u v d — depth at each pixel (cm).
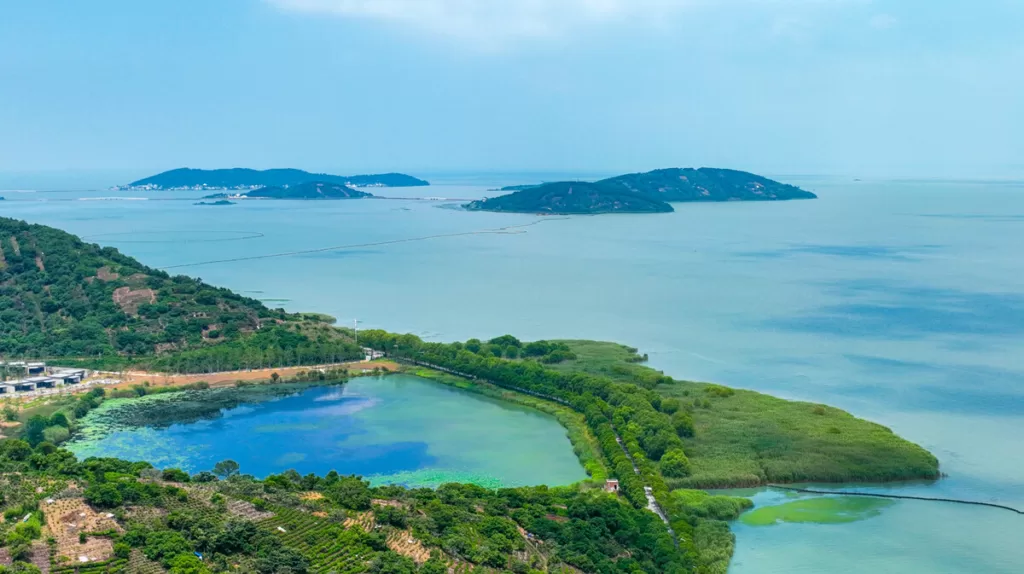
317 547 16725
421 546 17288
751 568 18150
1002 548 19088
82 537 15712
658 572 17175
